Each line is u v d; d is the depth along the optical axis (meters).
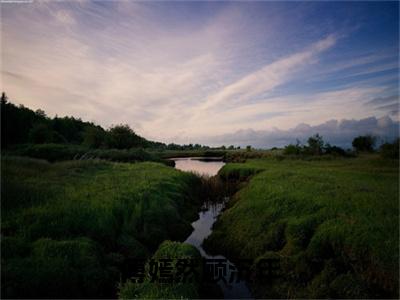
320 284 7.49
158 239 11.37
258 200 14.31
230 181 25.81
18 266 6.35
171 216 13.66
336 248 8.20
